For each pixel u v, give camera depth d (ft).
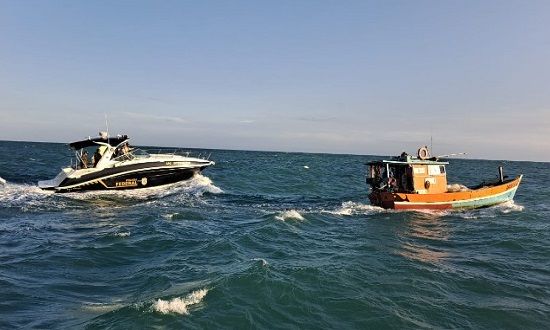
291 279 35.06
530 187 129.08
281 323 27.84
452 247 50.49
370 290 34.09
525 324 29.27
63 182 83.97
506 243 52.03
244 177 132.16
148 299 30.63
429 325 28.55
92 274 37.81
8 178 107.96
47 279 36.01
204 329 26.30
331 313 29.63
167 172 92.43
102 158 86.33
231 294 31.35
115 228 56.65
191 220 63.05
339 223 64.39
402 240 53.52
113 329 25.80
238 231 55.31
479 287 35.99
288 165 215.10
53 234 53.16
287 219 62.59
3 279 35.40
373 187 79.77
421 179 75.97
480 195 78.33
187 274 36.60
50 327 26.68
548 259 45.34
